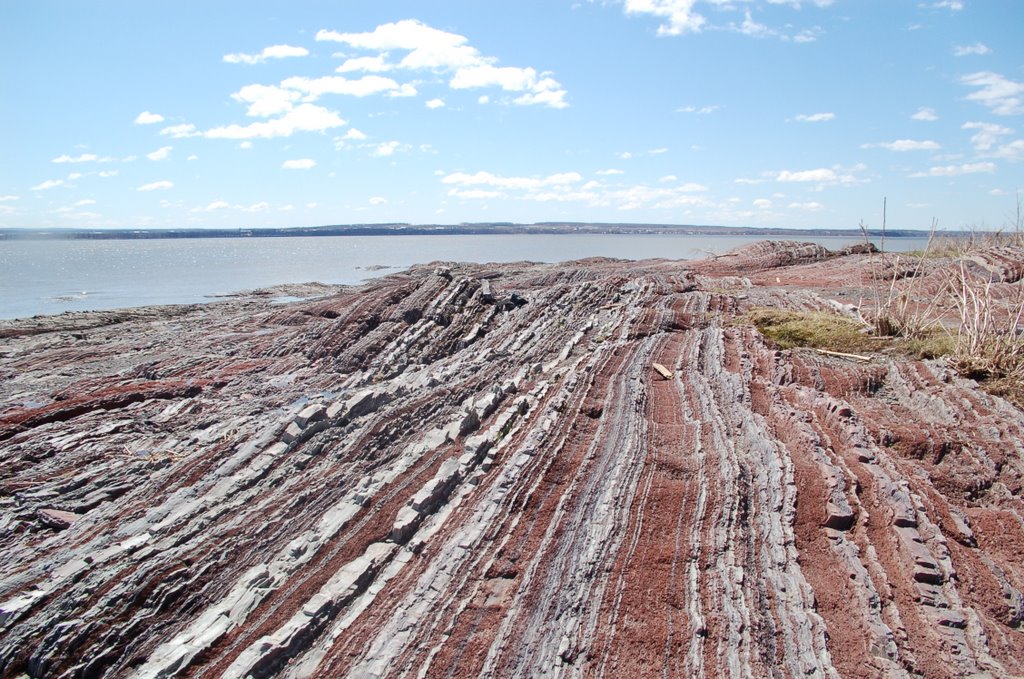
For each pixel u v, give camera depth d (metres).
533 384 12.30
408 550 7.65
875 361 11.61
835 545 6.90
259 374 16.80
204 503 9.41
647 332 14.90
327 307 22.12
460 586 6.84
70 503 10.22
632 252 89.88
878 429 8.80
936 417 9.20
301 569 7.70
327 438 10.73
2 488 10.81
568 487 8.05
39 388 16.06
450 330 17.98
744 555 6.75
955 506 7.43
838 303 16.39
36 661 6.88
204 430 12.86
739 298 18.50
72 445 12.38
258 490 9.66
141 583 7.65
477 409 10.62
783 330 13.61
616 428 9.38
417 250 107.94
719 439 8.73
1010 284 16.84
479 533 7.48
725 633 5.90
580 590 6.54
